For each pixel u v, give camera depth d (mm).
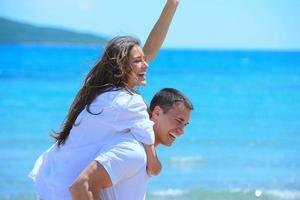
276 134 26078
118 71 4312
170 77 56281
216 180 17281
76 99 4391
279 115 32406
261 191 15773
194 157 20531
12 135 24766
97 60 4414
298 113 33312
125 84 4355
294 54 130250
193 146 22578
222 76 58312
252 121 30125
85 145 4188
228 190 15898
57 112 32250
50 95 40406
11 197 14688
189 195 15477
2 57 101250
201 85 48812
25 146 22156
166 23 5055
